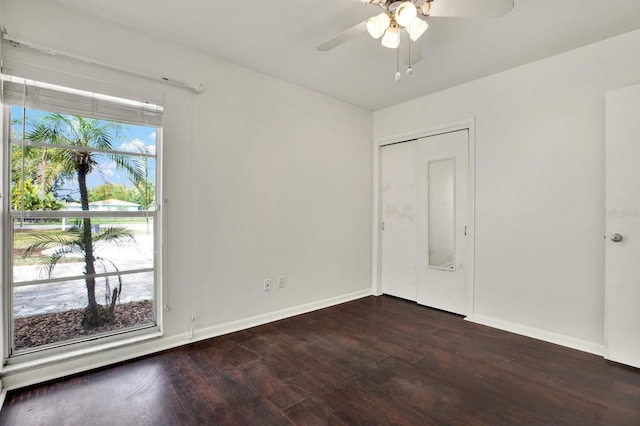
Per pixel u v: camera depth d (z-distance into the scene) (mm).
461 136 3275
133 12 2107
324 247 3588
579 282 2535
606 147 2318
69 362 2086
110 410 1742
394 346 2570
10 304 1940
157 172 2471
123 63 2258
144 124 2348
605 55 2408
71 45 2061
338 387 1981
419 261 3670
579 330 2533
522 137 2828
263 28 2293
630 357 2223
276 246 3156
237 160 2857
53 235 2084
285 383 2023
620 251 2264
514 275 2885
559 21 2162
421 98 3609
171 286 2512
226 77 2773
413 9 1558
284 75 3064
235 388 1963
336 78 3127
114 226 2309
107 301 2299
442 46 2488
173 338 2523
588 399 1851
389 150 4020
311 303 3461
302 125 3350
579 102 2529
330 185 3637
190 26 2271
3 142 1877
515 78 2867
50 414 1701
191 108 2592
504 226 2947
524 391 1937
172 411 1740
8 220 1922
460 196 3287
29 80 1928
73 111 2074
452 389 1961
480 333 2836
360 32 1841
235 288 2865
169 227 2498
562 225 2619
